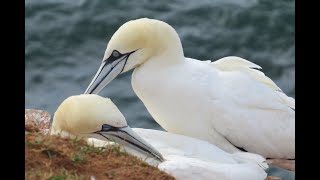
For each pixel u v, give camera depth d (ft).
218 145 52.44
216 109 51.47
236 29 91.20
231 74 52.60
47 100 81.87
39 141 41.68
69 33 90.43
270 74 86.58
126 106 80.53
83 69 85.92
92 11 93.25
